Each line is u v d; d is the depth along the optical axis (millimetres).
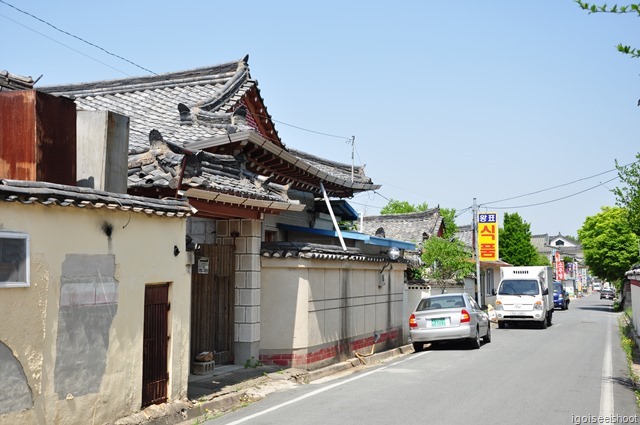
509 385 11500
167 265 8773
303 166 14984
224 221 12734
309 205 19109
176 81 17750
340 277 14734
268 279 12930
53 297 6812
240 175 12180
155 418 8195
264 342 12797
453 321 17234
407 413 9023
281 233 17359
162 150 9750
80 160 8438
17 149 7426
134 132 13594
